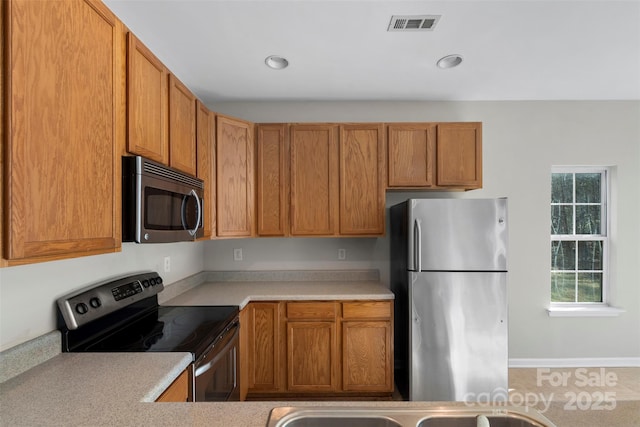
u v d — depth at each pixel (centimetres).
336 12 172
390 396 246
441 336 230
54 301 130
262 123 270
